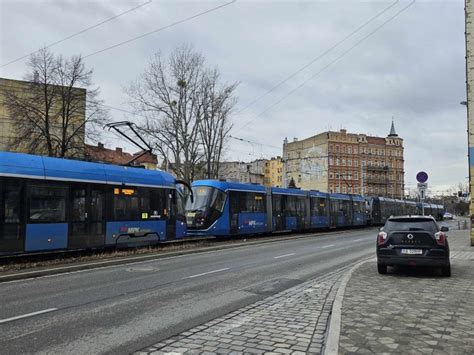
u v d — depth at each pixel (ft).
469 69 75.72
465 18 76.79
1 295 31.37
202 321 24.18
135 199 62.54
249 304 28.73
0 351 18.86
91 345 19.77
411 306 26.84
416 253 39.65
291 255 60.70
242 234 93.25
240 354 18.62
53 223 50.80
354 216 148.56
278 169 497.87
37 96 127.85
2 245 45.73
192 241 78.59
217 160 139.64
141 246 63.10
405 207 214.48
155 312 26.27
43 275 40.88
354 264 50.70
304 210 117.29
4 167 46.91
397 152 428.15
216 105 142.00
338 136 391.45
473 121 74.95
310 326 23.09
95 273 42.39
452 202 453.17
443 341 19.57
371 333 20.84
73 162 54.90
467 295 30.42
